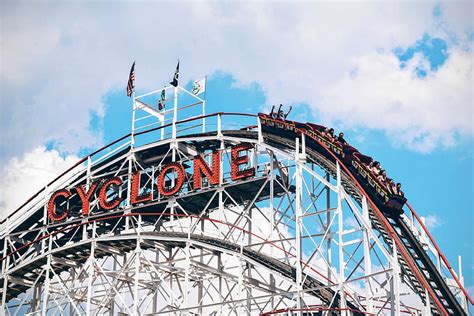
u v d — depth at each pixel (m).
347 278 82.88
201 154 100.00
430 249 87.06
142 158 105.31
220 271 91.75
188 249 88.69
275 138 95.62
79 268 101.12
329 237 87.38
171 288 97.94
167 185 107.00
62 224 106.56
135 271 90.50
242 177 94.56
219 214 95.00
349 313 79.38
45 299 95.44
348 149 93.00
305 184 89.06
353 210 83.38
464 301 81.06
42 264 99.81
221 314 90.12
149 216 103.75
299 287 82.94
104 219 94.75
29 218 110.56
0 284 102.19
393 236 81.00
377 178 90.31
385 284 81.94
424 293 80.94
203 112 105.94
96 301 99.06
